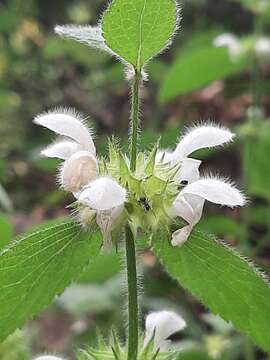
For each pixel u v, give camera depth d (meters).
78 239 0.13
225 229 0.29
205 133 0.12
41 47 0.56
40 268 0.13
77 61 0.54
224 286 0.13
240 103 0.40
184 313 0.28
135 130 0.12
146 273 0.29
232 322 0.14
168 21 0.11
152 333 0.14
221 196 0.11
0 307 0.13
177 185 0.12
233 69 0.29
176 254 0.13
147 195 0.12
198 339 0.28
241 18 0.55
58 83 0.54
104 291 0.27
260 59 0.30
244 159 0.30
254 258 0.29
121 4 0.11
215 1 0.55
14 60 0.56
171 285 0.30
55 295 0.13
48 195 0.36
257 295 0.13
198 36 0.44
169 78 0.28
